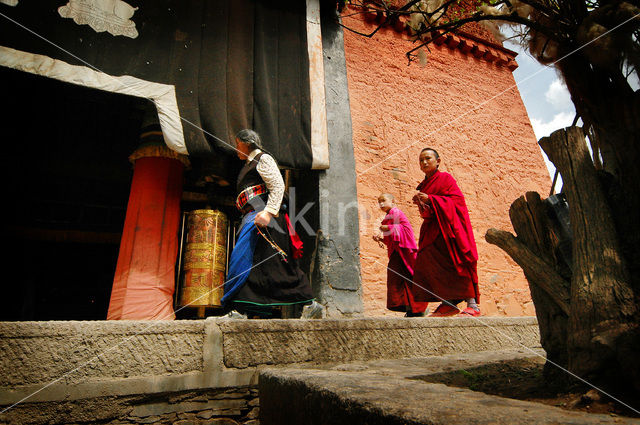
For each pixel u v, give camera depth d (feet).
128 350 6.37
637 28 5.19
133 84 11.76
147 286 12.04
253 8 14.88
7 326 5.66
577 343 4.38
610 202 4.87
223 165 16.15
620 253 4.49
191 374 6.70
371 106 21.30
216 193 15.81
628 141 4.85
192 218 14.55
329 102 15.46
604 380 4.02
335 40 16.71
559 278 5.24
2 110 16.31
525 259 5.63
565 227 5.45
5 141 16.43
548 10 6.05
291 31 15.31
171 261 12.87
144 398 6.37
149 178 13.34
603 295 4.31
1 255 16.21
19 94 16.31
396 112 21.91
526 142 25.91
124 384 6.19
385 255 18.66
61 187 17.37
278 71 14.44
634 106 4.95
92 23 11.70
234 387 6.97
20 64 10.48
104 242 17.37
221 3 14.21
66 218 17.25
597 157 5.80
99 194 17.94
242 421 6.89
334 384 4.31
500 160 24.34
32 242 16.76
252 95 13.65
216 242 14.32
